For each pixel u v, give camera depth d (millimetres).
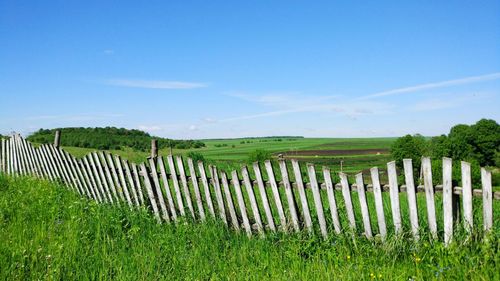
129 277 5383
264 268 5625
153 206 8562
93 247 6473
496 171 43219
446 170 5465
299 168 6621
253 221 7395
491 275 4574
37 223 7723
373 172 5980
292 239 6363
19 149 14516
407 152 45719
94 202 8812
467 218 5312
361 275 4992
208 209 7844
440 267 4855
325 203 8258
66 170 11156
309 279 5109
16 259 5816
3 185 11695
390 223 6484
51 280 5273
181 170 8023
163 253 6324
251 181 7133
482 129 48062
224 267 5766
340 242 6086
